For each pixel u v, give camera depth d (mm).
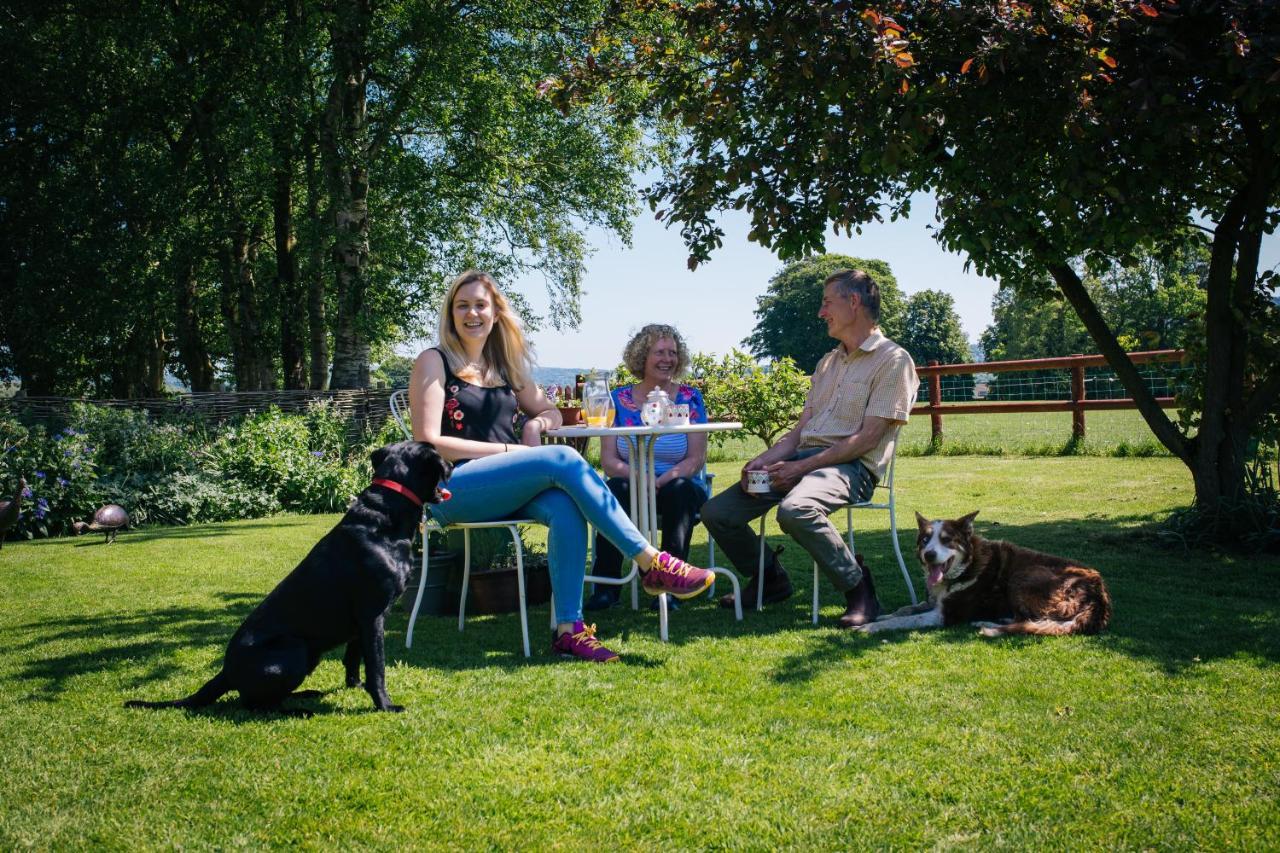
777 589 4527
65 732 2689
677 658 3436
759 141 5281
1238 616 3752
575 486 3559
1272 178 5125
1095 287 44812
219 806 2162
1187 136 4418
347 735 2639
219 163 15016
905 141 4426
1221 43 4332
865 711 2738
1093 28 4258
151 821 2088
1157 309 40469
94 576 5621
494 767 2371
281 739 2611
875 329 4262
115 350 18062
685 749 2467
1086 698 2777
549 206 17500
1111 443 11461
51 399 10125
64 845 1977
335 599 2918
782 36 4531
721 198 5410
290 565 5945
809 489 3898
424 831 2018
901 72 4211
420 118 15656
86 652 3715
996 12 4219
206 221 15281
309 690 3121
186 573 5680
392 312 17922
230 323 18188
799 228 5258
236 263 17641
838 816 2045
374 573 2945
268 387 18484
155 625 4211
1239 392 5379
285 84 13523
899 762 2334
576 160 16500
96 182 14883
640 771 2322
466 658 3543
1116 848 1865
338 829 2035
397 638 3916
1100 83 4539
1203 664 3084
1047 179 5203
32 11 14852
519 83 15062
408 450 3188
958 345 69750
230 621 4281
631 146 17250
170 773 2365
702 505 4625
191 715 2848
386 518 3031
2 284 14844
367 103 16016
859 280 4223
